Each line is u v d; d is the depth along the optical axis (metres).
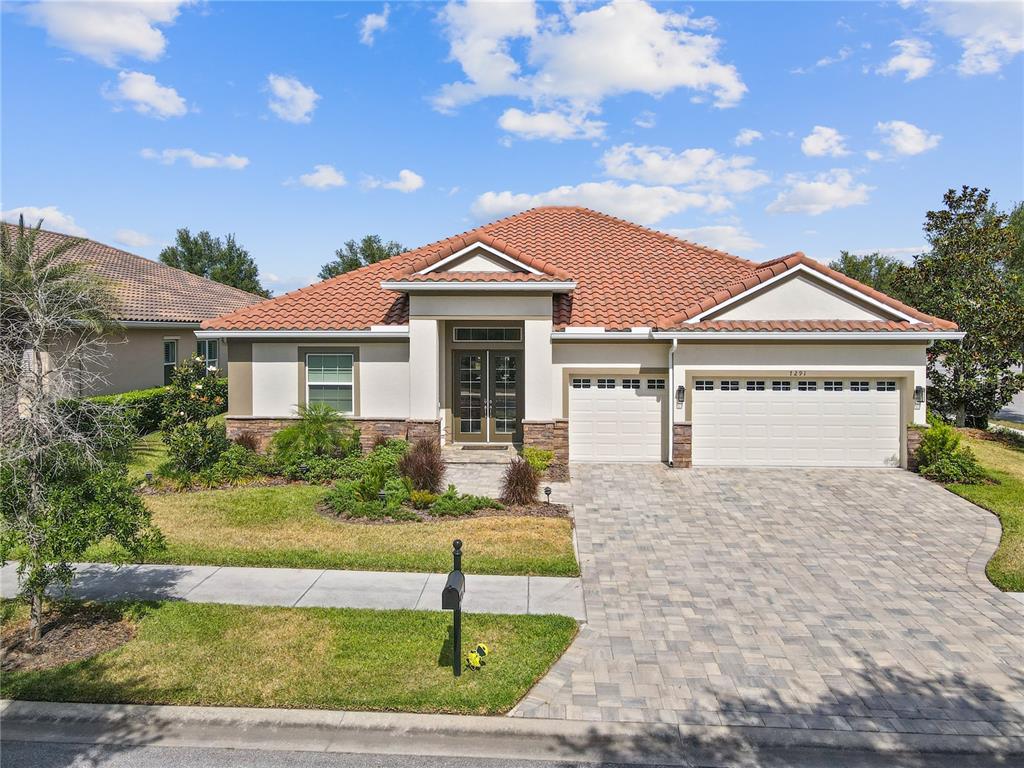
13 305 10.23
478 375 18.50
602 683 6.91
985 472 15.80
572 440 17.36
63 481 7.73
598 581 9.55
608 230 23.08
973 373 22.36
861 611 8.60
